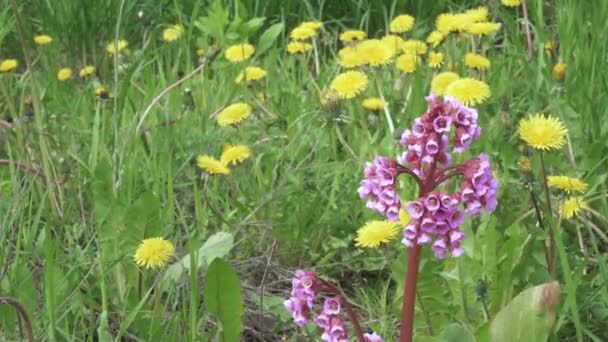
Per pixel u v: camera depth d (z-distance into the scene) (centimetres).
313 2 237
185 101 196
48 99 194
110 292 138
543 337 114
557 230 123
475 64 177
